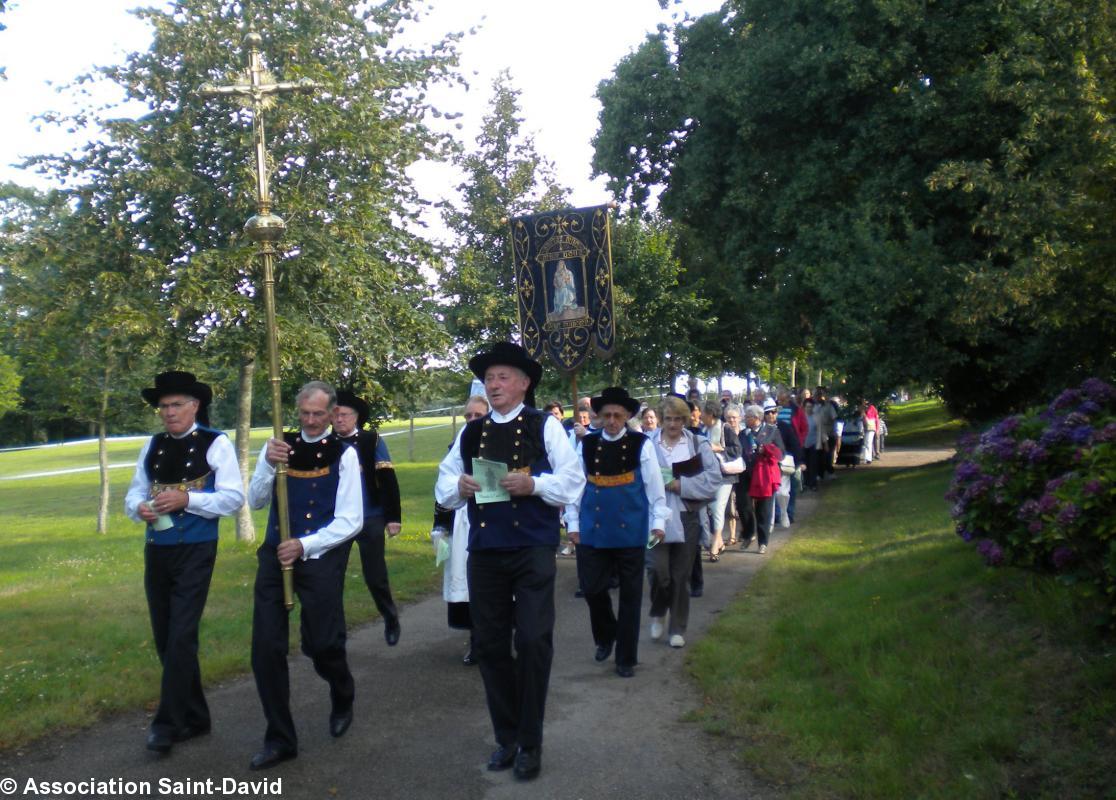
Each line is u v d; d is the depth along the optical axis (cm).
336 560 530
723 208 2191
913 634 604
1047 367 1405
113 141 1162
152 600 536
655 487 692
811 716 529
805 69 1795
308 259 1155
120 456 4950
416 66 1323
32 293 1204
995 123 1570
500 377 517
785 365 4159
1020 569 587
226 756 513
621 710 593
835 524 1354
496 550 496
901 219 1712
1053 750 425
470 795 464
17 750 520
